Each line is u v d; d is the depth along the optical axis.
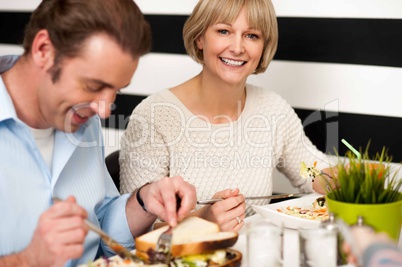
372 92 2.67
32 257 1.20
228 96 2.18
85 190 1.63
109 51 1.24
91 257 1.63
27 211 1.45
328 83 2.73
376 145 2.69
